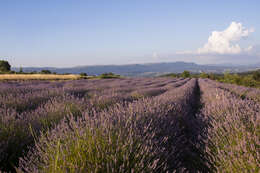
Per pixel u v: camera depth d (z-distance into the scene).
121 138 1.73
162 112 3.21
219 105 3.79
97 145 1.60
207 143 2.47
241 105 3.44
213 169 2.01
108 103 4.64
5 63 80.31
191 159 2.42
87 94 7.25
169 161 1.99
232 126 2.47
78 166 1.36
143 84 15.83
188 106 5.29
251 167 1.64
